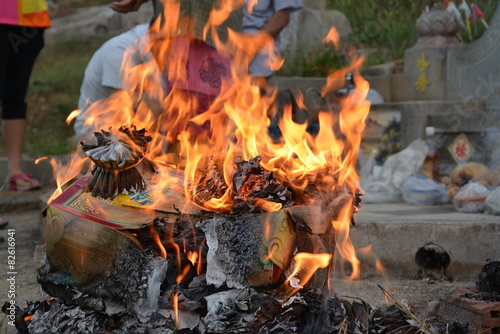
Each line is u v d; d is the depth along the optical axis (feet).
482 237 15.74
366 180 21.74
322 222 10.12
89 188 10.32
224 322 9.48
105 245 9.72
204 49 17.37
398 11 36.17
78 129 19.85
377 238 16.08
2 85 22.62
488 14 31.91
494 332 11.12
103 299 9.70
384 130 23.35
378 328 10.57
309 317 9.78
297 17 31.94
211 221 9.77
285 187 10.35
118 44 18.84
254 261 9.67
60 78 41.11
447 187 20.61
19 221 22.85
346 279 15.57
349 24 33.42
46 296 13.46
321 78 27.17
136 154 10.18
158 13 17.30
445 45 25.71
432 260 16.17
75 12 47.57
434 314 12.28
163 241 9.88
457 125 22.45
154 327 9.48
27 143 33.73
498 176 19.39
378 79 27.73
